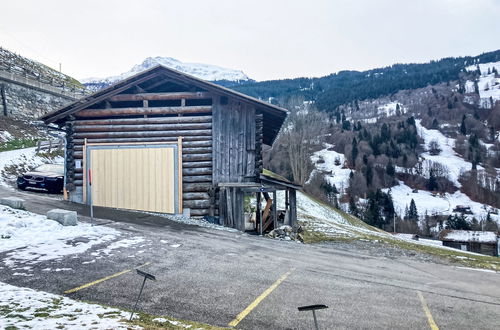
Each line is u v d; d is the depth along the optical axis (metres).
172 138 16.48
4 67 34.84
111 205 16.41
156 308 6.12
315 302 6.90
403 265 11.12
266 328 5.65
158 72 16.38
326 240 15.48
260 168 16.34
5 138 29.20
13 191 18.05
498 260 17.23
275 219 17.00
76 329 4.85
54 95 39.28
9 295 6.07
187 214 16.00
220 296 6.89
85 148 16.62
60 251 9.06
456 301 7.60
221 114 16.53
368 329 5.81
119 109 16.78
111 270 7.98
